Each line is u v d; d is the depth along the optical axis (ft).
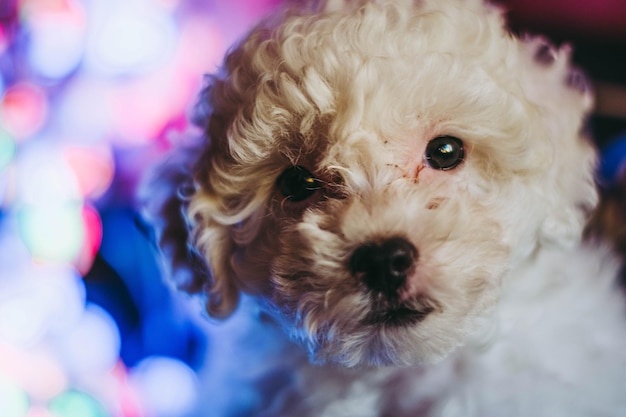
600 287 0.90
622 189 1.10
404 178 0.71
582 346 0.85
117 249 1.30
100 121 1.31
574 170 0.86
